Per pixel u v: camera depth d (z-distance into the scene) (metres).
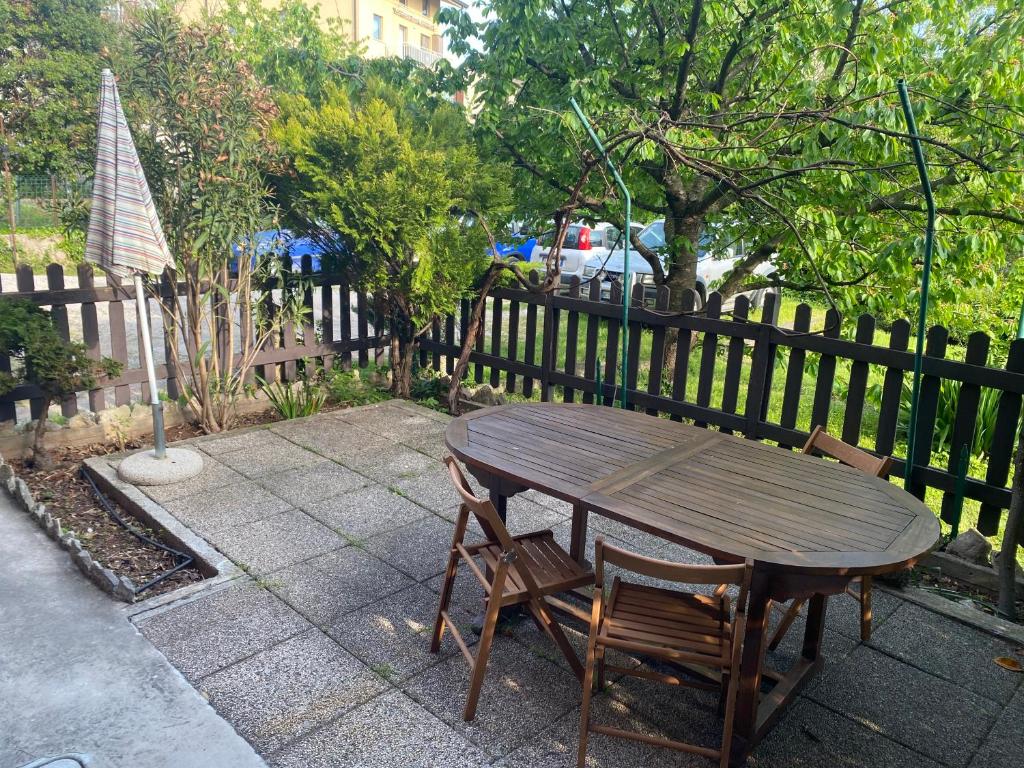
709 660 2.67
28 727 2.81
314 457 5.82
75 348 5.27
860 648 3.60
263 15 16.48
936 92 6.27
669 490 3.14
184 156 5.59
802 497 3.13
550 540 3.58
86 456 5.69
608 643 2.73
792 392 5.36
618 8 7.64
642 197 8.48
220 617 3.62
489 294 7.32
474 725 2.94
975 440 6.51
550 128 6.92
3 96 12.98
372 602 3.81
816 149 5.97
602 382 6.57
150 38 5.33
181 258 5.92
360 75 8.09
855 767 2.81
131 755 2.69
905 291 6.86
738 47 7.31
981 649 3.62
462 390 7.54
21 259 15.01
